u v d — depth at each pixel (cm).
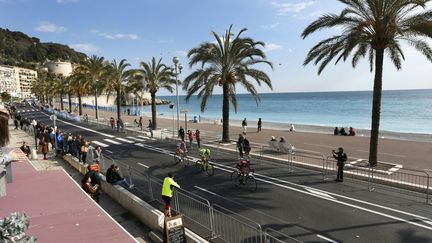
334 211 1179
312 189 1459
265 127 4344
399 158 2048
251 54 2698
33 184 698
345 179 1620
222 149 2553
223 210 1221
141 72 3966
